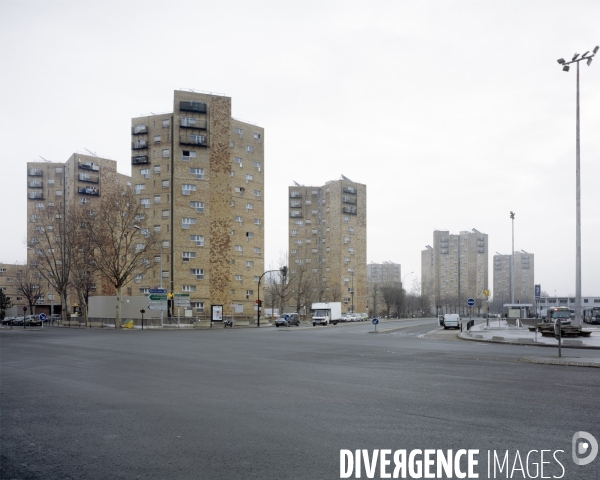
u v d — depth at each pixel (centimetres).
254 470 565
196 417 838
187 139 6825
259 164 7750
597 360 1719
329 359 1848
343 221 10762
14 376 1412
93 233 5738
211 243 6900
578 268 3256
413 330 4731
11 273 11838
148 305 5972
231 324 6109
